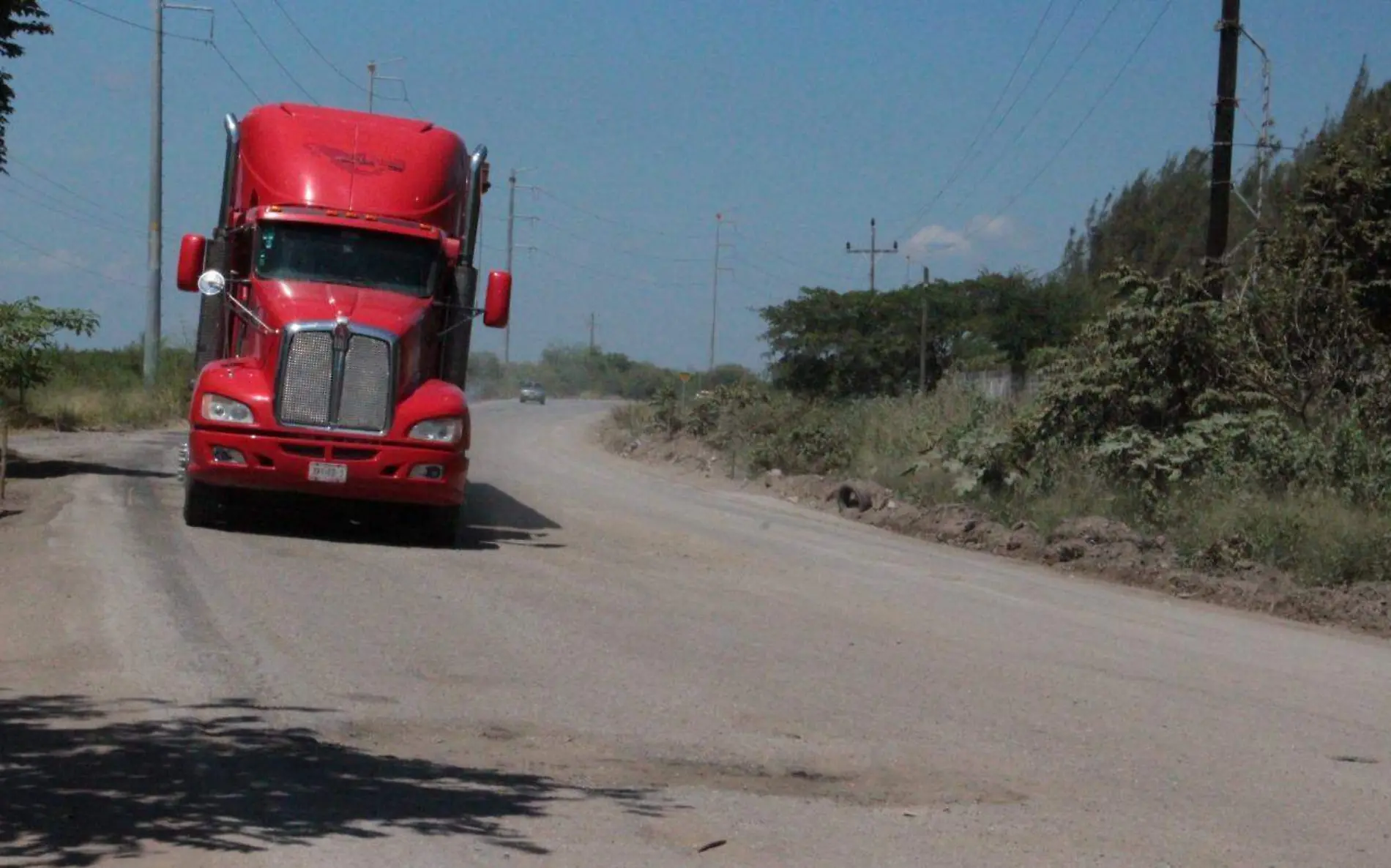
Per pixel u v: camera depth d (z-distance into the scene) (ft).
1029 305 150.20
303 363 46.29
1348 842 21.70
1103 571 55.06
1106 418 69.36
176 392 125.90
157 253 127.24
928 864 19.44
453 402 47.83
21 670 27.32
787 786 23.06
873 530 67.92
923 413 93.71
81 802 19.74
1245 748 27.40
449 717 26.00
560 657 31.71
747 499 81.30
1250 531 53.83
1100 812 22.53
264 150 52.70
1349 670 37.06
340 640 31.68
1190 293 73.46
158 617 32.42
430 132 55.26
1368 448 61.16
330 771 22.02
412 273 51.21
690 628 36.40
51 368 77.61
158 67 126.62
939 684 31.42
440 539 49.29
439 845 18.89
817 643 35.60
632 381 416.46
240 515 51.85
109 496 54.95
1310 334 72.38
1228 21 77.92
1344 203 79.10
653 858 18.94
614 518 62.85
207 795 20.36
